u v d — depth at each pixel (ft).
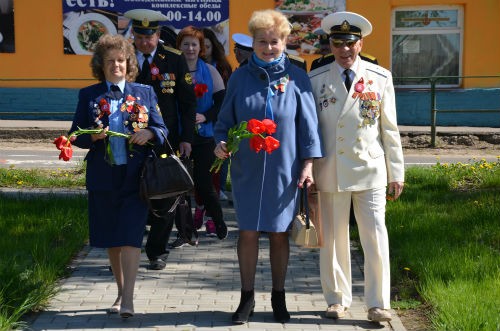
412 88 70.28
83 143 19.70
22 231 28.89
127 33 71.36
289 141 19.13
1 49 71.87
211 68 28.78
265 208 19.17
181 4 69.97
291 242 29.37
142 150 20.20
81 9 71.31
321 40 30.07
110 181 19.81
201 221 30.27
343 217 20.13
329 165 19.72
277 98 19.13
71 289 23.02
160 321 20.04
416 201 34.81
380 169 19.69
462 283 21.71
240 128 18.48
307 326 19.60
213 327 19.49
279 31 19.04
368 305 19.75
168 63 25.05
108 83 20.11
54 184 41.88
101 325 19.69
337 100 19.58
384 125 19.88
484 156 57.88
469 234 28.04
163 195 19.81
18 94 72.13
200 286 23.53
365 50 69.82
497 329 18.04
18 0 71.51
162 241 25.16
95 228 20.06
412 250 25.54
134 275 19.95
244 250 19.70
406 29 70.33
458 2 69.10
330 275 20.29
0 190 39.63
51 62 72.08
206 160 27.84
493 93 68.74
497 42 69.10
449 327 18.54
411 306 21.03
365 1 69.26
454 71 70.33
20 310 19.66
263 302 21.79
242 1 69.87
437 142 62.90
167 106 24.91
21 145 62.95
